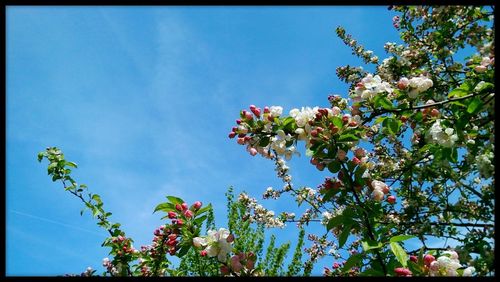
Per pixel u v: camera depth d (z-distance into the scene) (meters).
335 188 0.66
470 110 0.67
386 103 0.71
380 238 0.64
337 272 1.14
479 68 0.78
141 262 0.93
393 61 1.11
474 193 0.89
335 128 0.67
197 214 0.68
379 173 1.07
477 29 0.91
